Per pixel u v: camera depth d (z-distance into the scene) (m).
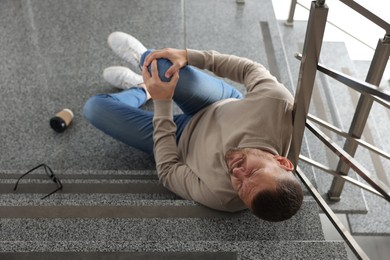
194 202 1.45
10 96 2.23
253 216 1.40
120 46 2.06
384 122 2.38
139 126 1.78
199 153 1.48
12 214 1.40
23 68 2.36
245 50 2.41
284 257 1.16
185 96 1.58
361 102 1.36
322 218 1.93
